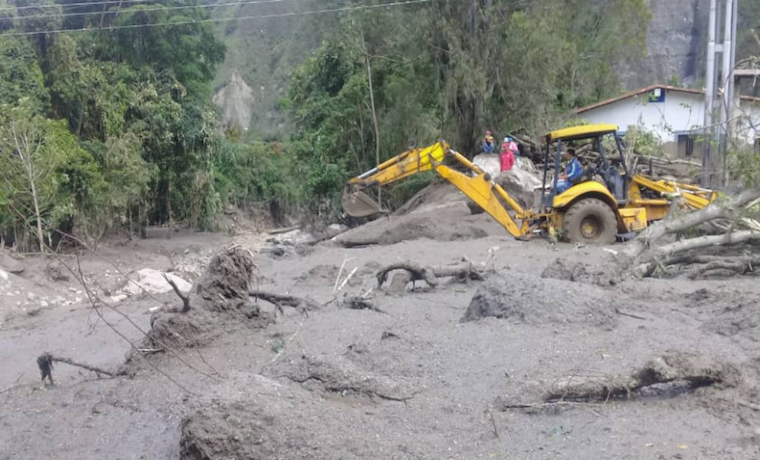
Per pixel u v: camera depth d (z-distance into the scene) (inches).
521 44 1093.8
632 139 911.0
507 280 341.4
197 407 211.9
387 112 1280.8
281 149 2406.5
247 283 354.0
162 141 1283.2
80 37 1259.2
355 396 246.5
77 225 956.6
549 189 672.4
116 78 1235.9
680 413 221.0
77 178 934.4
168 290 663.8
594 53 1478.8
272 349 316.2
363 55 1280.8
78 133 1059.3
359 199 714.8
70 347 405.7
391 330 316.8
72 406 274.7
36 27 1036.5
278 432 203.2
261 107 2918.3
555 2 1167.6
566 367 257.1
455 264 469.1
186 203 1494.8
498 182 887.1
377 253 669.9
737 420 213.3
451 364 270.4
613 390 234.5
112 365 337.7
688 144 1196.5
